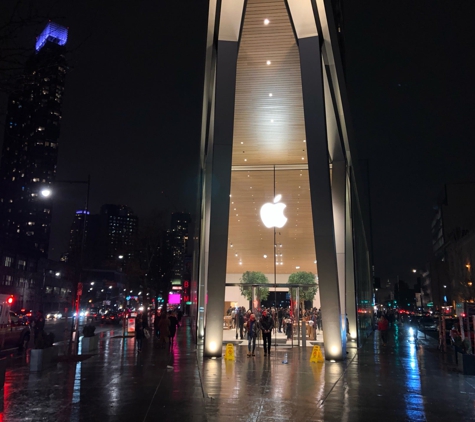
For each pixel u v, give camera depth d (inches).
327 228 726.5
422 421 353.4
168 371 601.0
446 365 703.7
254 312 1061.1
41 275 4180.6
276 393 451.5
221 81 769.6
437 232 4965.6
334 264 724.7
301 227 1077.1
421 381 544.4
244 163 1100.5
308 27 745.0
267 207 1088.8
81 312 3769.7
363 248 1531.7
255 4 705.0
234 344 986.7
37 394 448.5
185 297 2481.5
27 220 5255.9
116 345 1012.5
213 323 749.9
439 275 4394.7
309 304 1108.5
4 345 959.0
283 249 1075.9
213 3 730.8
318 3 702.5
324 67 837.8
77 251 2213.3
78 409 383.9
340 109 937.5
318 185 732.0
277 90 861.2
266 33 756.0
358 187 1338.6
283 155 1060.5
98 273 4468.5
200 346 983.0
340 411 380.8
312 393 453.7
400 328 2108.8
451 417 366.9
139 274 1990.7
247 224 1089.4
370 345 1108.5
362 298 1349.7
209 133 950.4
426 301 5836.6
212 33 801.6
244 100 885.2
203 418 353.1
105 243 4490.7
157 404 401.4
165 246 2231.8
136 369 622.2
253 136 983.6
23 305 3804.1
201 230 1173.1
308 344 1018.7
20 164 5315.0
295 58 798.5
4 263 3572.8
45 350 633.0
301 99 872.3
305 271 1062.4
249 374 574.9
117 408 386.6
